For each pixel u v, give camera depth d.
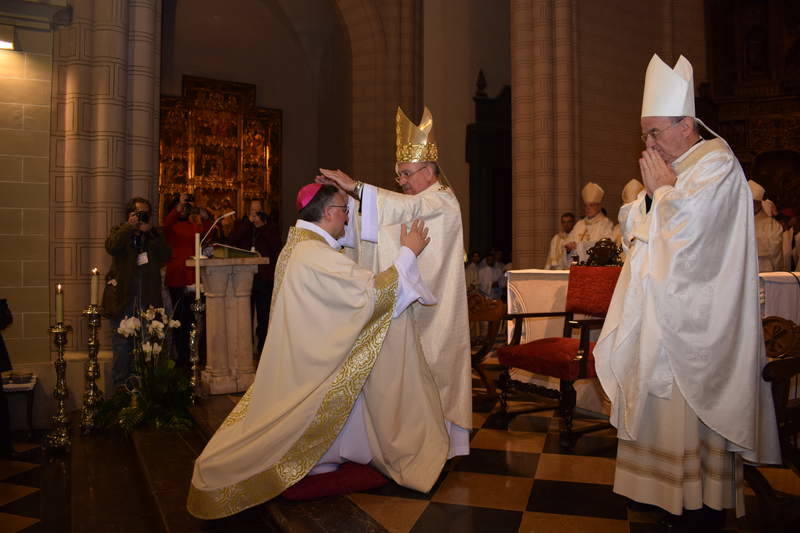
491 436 3.81
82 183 5.62
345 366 2.63
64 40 5.60
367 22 12.27
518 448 3.53
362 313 2.62
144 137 5.94
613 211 10.27
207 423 4.11
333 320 2.65
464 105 12.88
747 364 2.28
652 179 2.35
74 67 5.60
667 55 12.22
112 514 3.24
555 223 9.41
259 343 7.42
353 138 12.46
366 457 2.85
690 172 2.30
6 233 5.44
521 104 9.58
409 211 3.01
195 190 13.91
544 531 2.35
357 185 2.96
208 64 14.27
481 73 13.05
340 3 12.41
